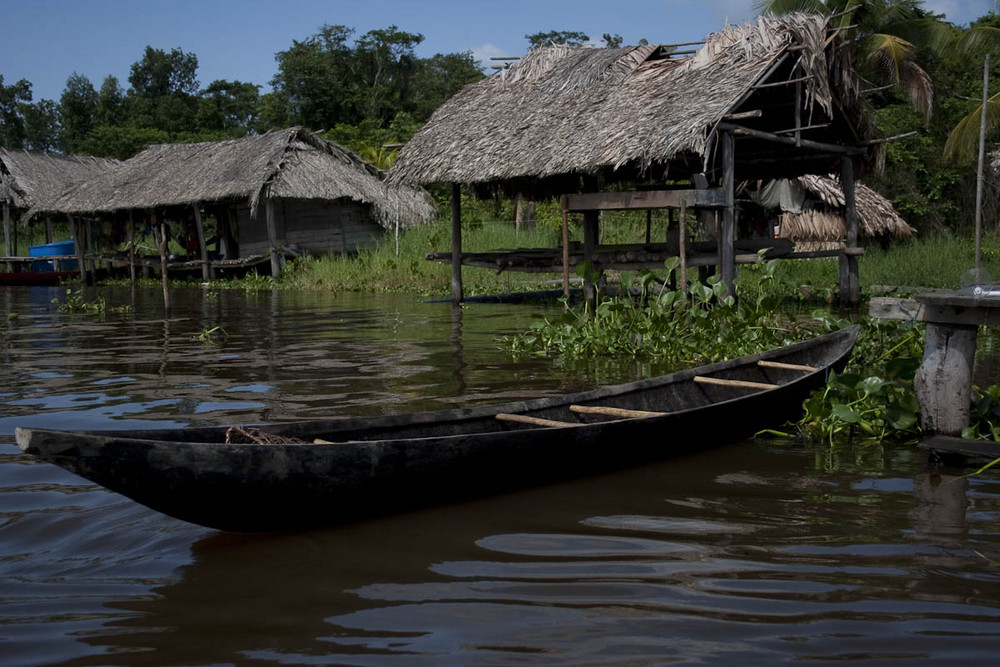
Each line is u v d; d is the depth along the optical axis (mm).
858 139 13438
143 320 13781
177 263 25406
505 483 4332
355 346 10047
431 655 2662
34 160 30531
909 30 18234
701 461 4984
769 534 3715
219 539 3705
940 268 16719
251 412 6168
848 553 3477
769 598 3049
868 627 2816
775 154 13961
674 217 14352
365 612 2977
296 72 52312
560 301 10242
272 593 3143
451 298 16594
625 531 3770
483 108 14102
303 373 8023
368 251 24297
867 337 8422
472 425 4898
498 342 10352
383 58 58188
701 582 3201
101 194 26312
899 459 4984
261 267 25297
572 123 12195
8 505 4102
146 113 57438
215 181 23688
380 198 25078
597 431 4598
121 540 3682
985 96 14320
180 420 5883
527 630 2822
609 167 11820
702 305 10844
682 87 11383
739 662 2592
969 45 15109
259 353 9500
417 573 3318
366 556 3502
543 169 11703
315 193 23094
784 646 2689
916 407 5281
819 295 15445
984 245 19688
